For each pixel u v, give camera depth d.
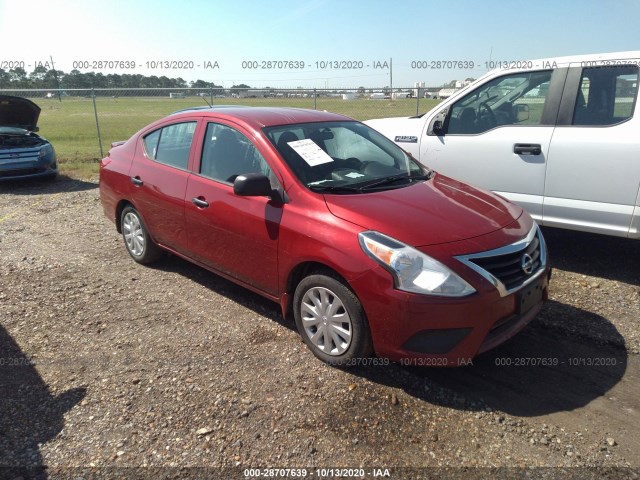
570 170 4.39
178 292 4.37
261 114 4.02
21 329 3.75
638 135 4.05
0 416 2.78
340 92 12.12
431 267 2.75
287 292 3.43
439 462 2.44
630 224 4.18
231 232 3.69
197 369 3.20
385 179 3.69
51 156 9.79
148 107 38.62
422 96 13.12
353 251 2.90
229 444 2.55
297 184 3.35
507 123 4.85
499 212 3.35
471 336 2.76
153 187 4.45
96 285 4.54
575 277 4.55
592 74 4.38
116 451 2.52
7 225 6.65
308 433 2.62
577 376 3.13
